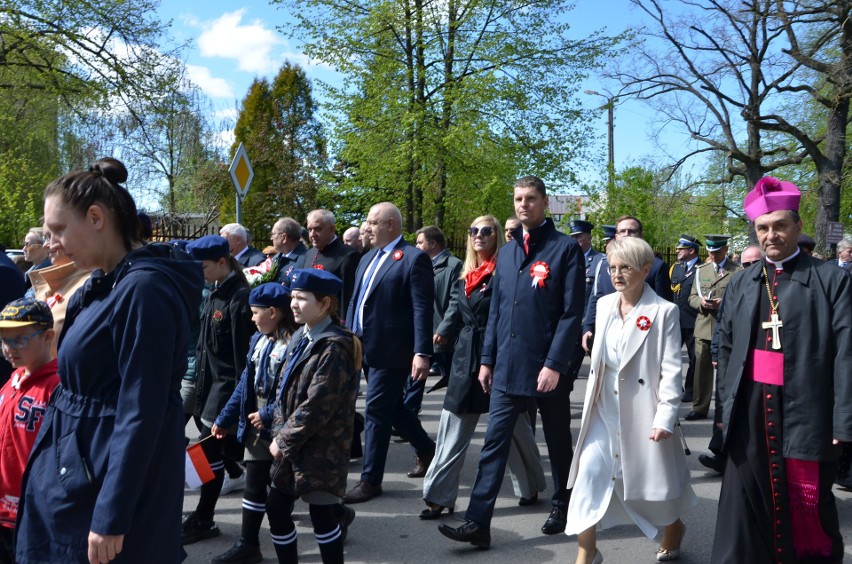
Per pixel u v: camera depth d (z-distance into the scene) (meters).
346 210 21.70
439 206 20.02
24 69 18.56
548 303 4.18
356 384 3.46
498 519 4.71
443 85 18.56
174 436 2.24
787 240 3.39
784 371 3.32
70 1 16.56
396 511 4.86
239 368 4.33
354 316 5.17
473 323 4.72
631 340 3.72
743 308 3.50
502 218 19.92
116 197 2.24
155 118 19.30
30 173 21.53
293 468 3.31
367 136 18.91
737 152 19.83
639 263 3.71
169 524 2.22
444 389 9.24
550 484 5.45
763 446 3.37
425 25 18.08
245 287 4.45
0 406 2.93
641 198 23.39
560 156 19.17
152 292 2.10
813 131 21.80
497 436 4.21
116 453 2.01
